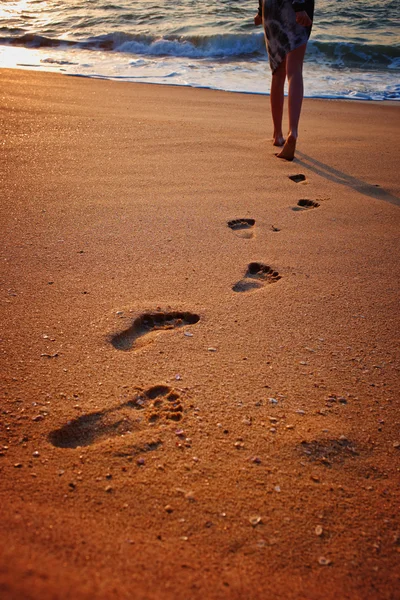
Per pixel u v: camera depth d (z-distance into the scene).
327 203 3.21
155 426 1.53
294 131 3.81
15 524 1.10
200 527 1.21
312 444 1.51
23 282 2.21
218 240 2.67
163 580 1.02
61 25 9.97
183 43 8.62
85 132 4.23
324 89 6.77
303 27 3.74
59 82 6.13
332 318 2.12
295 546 1.19
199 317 2.07
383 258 2.60
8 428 1.49
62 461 1.38
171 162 3.70
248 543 1.18
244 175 3.56
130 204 3.01
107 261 2.41
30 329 1.93
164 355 1.85
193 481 1.34
